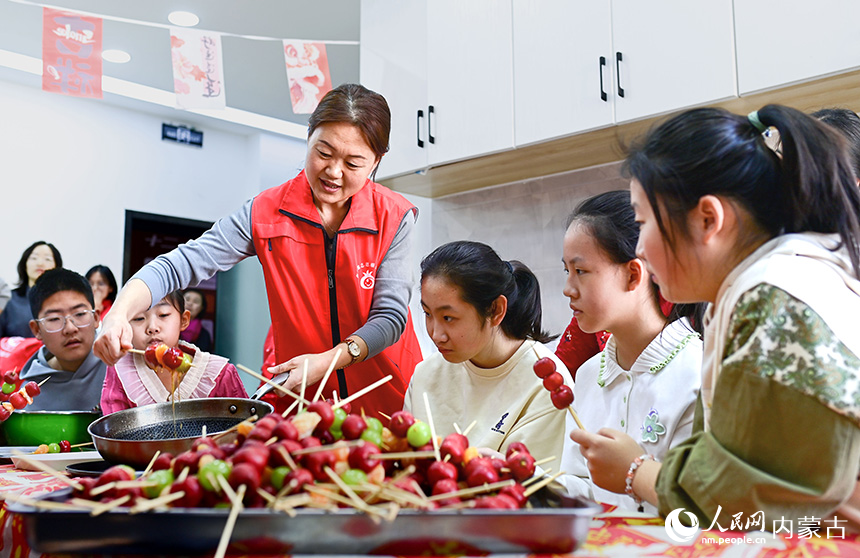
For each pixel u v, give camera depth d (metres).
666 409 1.12
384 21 2.77
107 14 3.32
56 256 4.09
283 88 4.21
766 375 0.70
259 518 0.60
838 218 0.79
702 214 0.80
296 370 1.42
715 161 0.79
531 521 0.61
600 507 0.66
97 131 4.36
